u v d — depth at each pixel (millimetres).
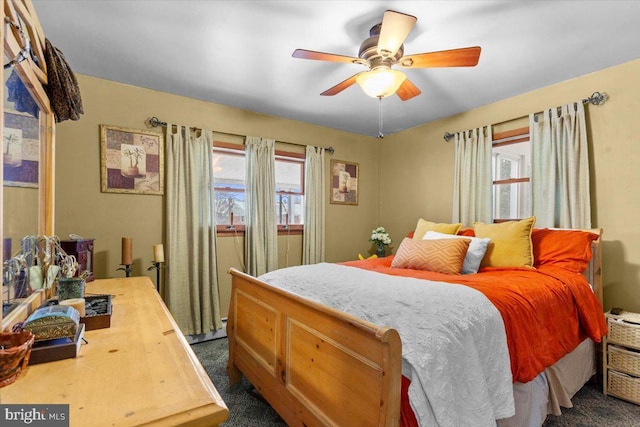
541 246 2420
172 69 2498
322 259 3922
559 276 2051
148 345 1022
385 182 4438
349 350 1194
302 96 3045
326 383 1312
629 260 2328
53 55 1464
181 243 2965
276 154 3617
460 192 3412
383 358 1041
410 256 2525
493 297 1580
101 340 1060
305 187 3812
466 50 1679
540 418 1611
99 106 2656
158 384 778
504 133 3082
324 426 1298
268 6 1741
